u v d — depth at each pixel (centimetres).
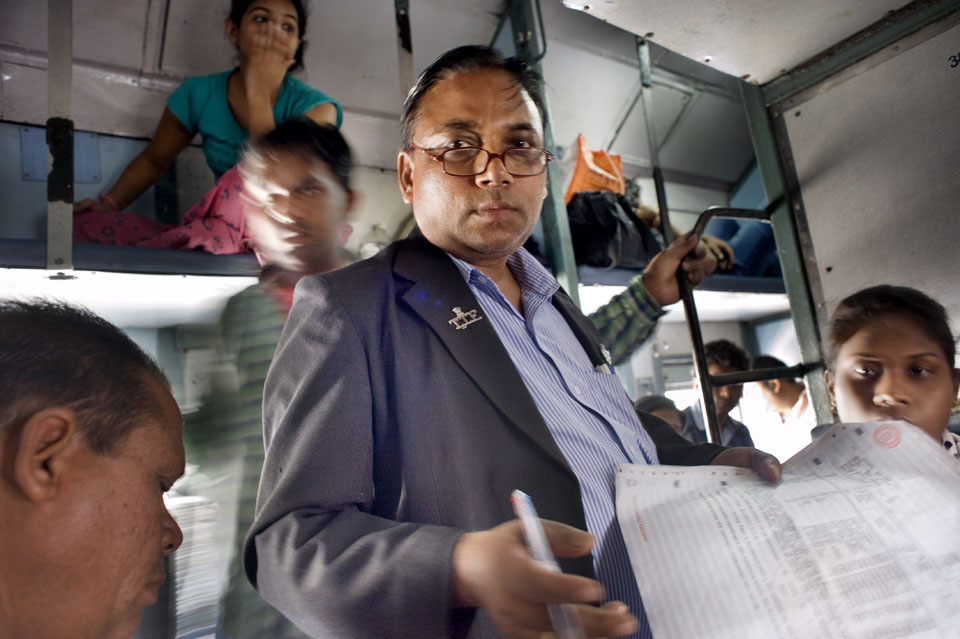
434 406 79
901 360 140
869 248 150
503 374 80
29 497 47
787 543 63
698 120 454
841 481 76
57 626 49
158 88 292
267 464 73
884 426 81
